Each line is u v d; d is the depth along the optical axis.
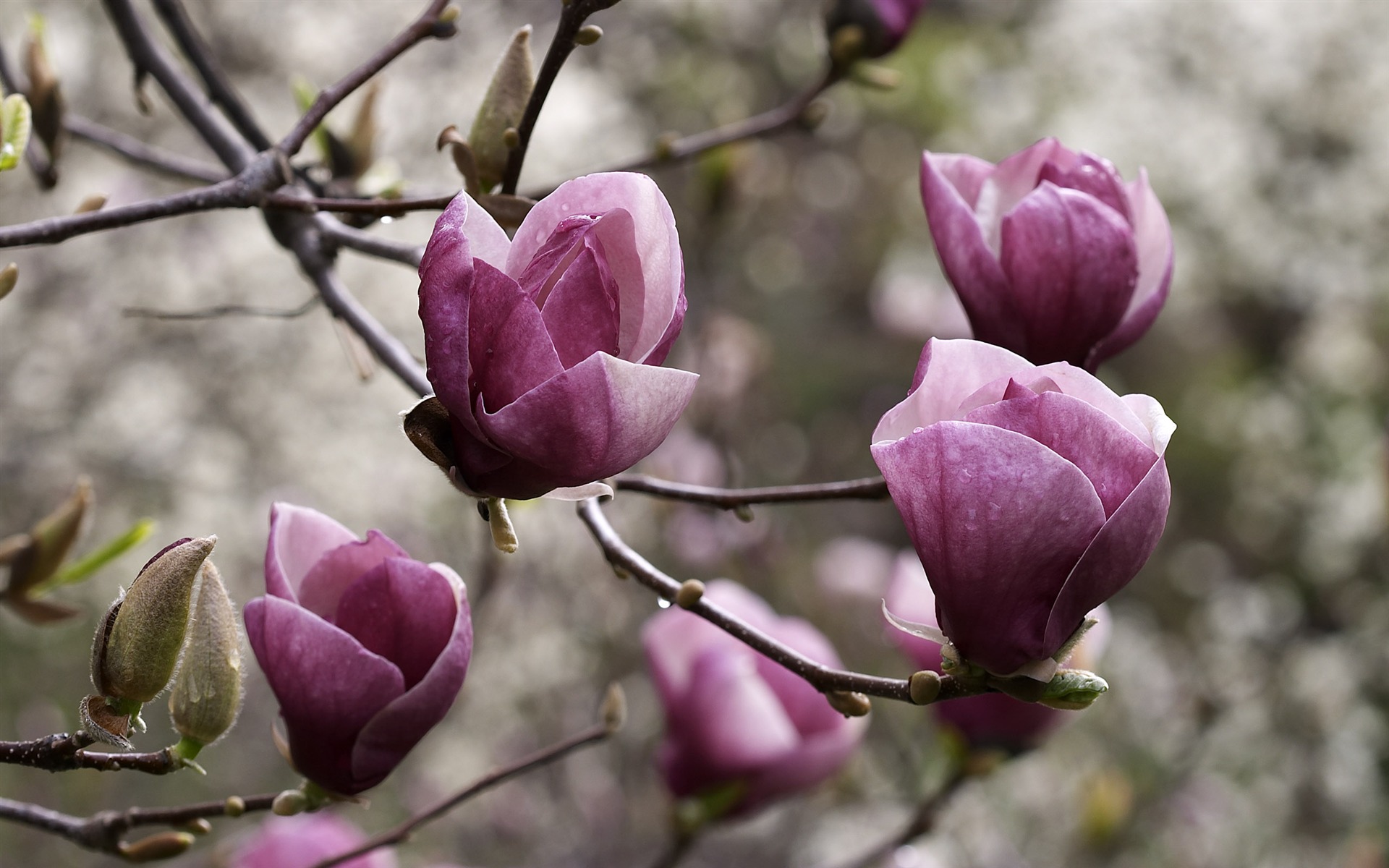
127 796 5.98
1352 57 11.37
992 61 12.73
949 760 3.15
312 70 6.79
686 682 3.04
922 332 9.15
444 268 1.29
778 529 7.00
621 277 1.36
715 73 9.57
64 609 2.59
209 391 6.72
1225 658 8.33
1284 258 11.66
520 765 2.40
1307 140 11.64
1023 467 1.32
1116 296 1.84
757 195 9.65
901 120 12.95
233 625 1.54
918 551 1.43
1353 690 8.44
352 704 1.54
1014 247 1.83
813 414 11.95
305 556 1.66
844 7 2.97
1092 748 7.37
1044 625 1.41
